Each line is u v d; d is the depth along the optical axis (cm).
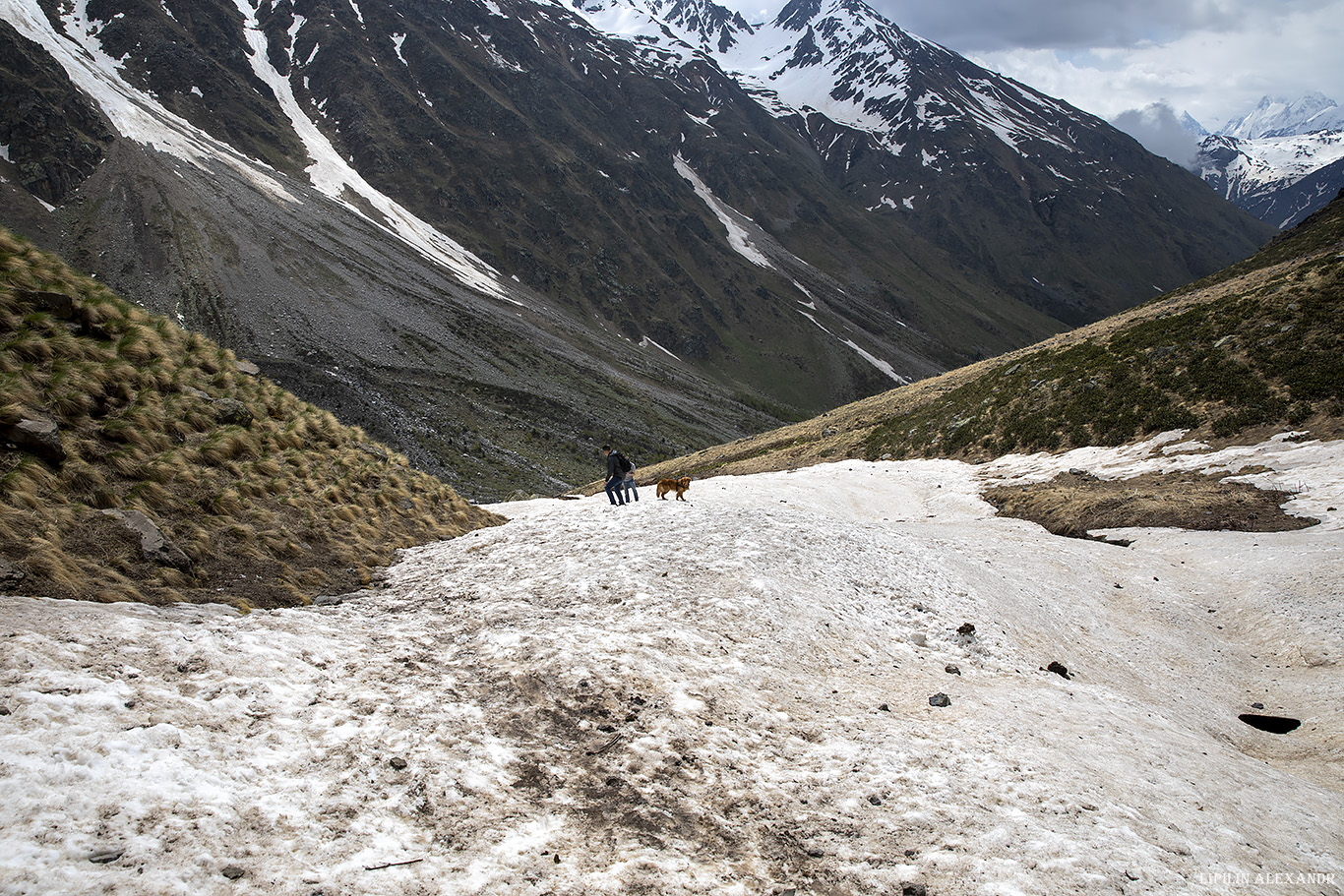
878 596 1446
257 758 688
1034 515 2864
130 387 1561
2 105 14375
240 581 1260
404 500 1966
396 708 843
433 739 789
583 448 11975
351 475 1895
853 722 941
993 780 788
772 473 4200
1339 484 2278
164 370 1692
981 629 1385
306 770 689
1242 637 1617
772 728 909
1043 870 631
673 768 785
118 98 17875
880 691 1071
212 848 559
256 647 922
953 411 4678
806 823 718
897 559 1672
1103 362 3894
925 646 1292
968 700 1046
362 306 13950
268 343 11812
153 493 1326
